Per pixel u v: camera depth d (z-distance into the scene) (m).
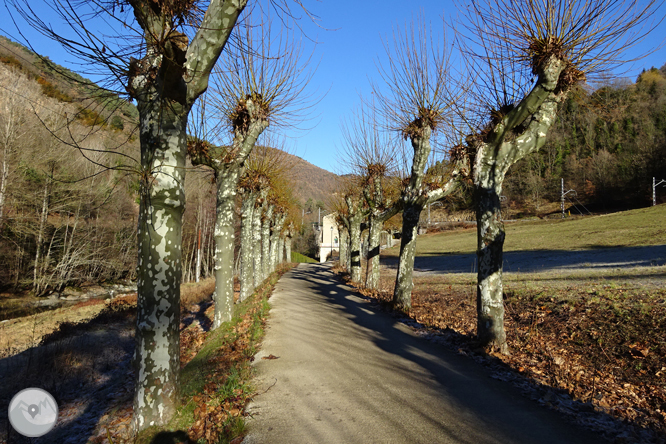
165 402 4.46
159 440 4.08
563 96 7.33
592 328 7.83
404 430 4.19
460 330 9.20
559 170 76.94
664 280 11.20
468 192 10.37
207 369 6.59
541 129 7.32
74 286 31.47
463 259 33.22
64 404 7.39
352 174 20.92
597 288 10.70
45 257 28.33
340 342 8.22
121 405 6.55
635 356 6.34
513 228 52.97
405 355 7.20
